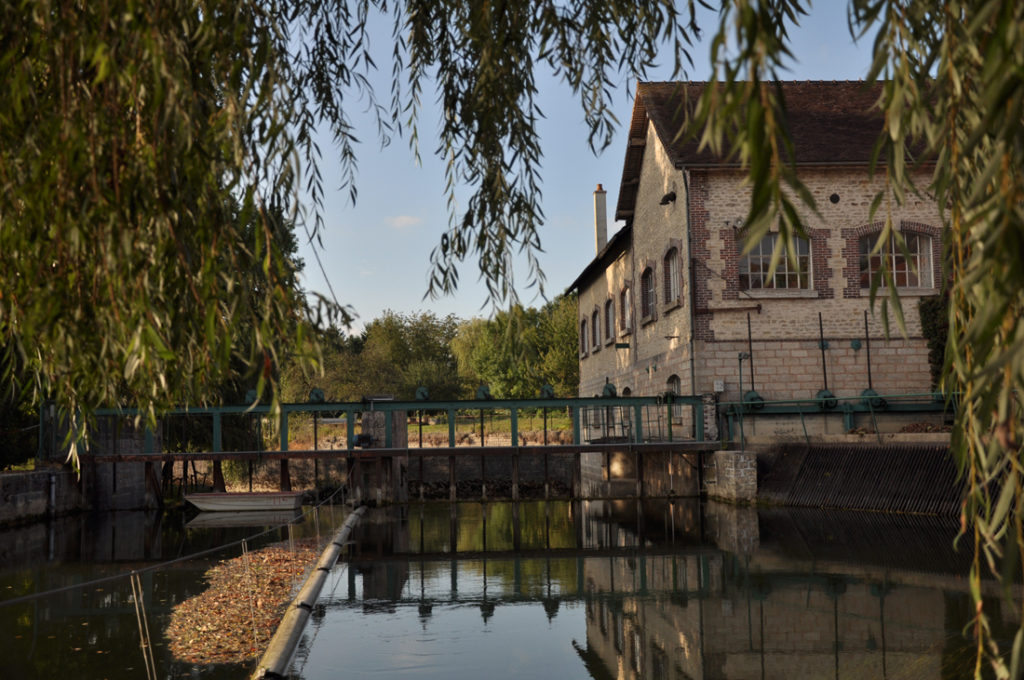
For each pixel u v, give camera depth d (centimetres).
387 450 2219
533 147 401
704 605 937
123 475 2378
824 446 1870
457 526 1847
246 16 311
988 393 179
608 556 1351
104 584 1148
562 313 4859
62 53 288
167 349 267
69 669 726
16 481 1923
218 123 287
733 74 171
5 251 312
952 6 216
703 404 2088
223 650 778
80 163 280
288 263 288
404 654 756
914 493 1634
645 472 2719
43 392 379
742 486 1969
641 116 2478
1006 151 169
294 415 4212
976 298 206
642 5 389
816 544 1339
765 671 675
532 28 403
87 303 318
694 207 2117
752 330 2100
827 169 2116
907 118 209
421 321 6294
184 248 283
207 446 2738
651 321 2502
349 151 461
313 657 750
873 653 711
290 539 1614
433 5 448
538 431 3706
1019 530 208
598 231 3262
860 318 2103
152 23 264
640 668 698
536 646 778
